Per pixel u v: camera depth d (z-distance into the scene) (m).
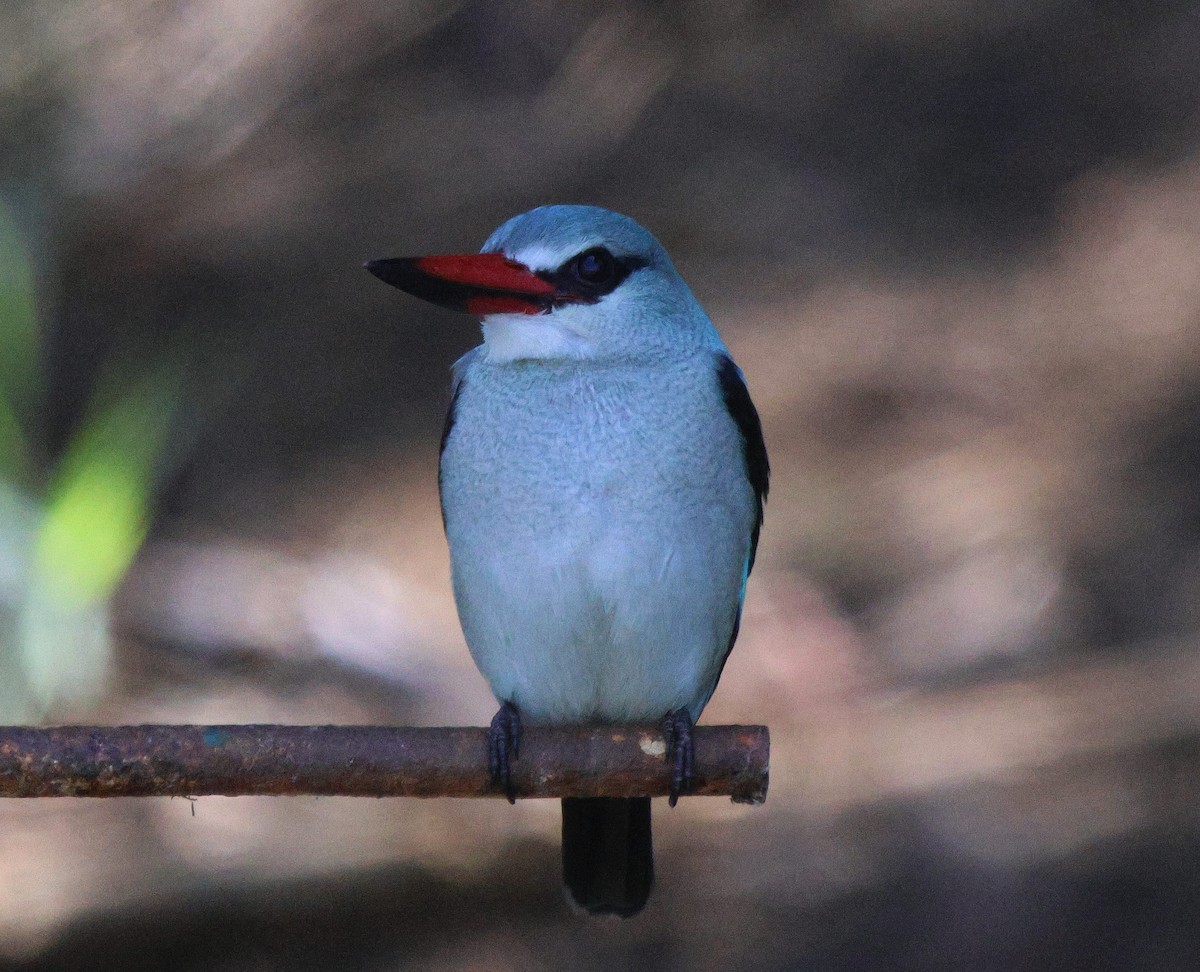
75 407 13.54
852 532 13.30
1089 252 16.42
